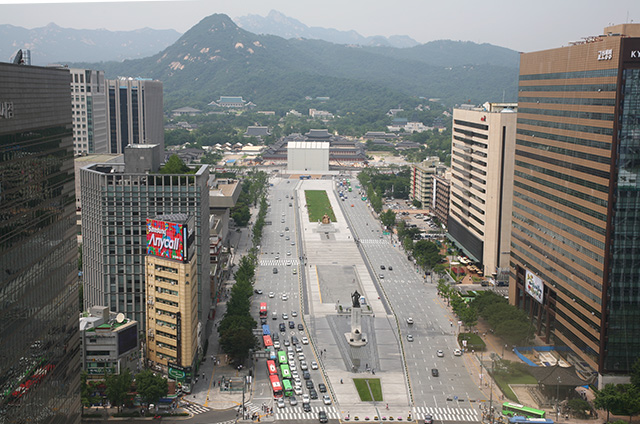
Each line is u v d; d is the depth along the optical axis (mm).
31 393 173875
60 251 196375
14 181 164250
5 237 159375
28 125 172125
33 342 175625
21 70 167500
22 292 169000
